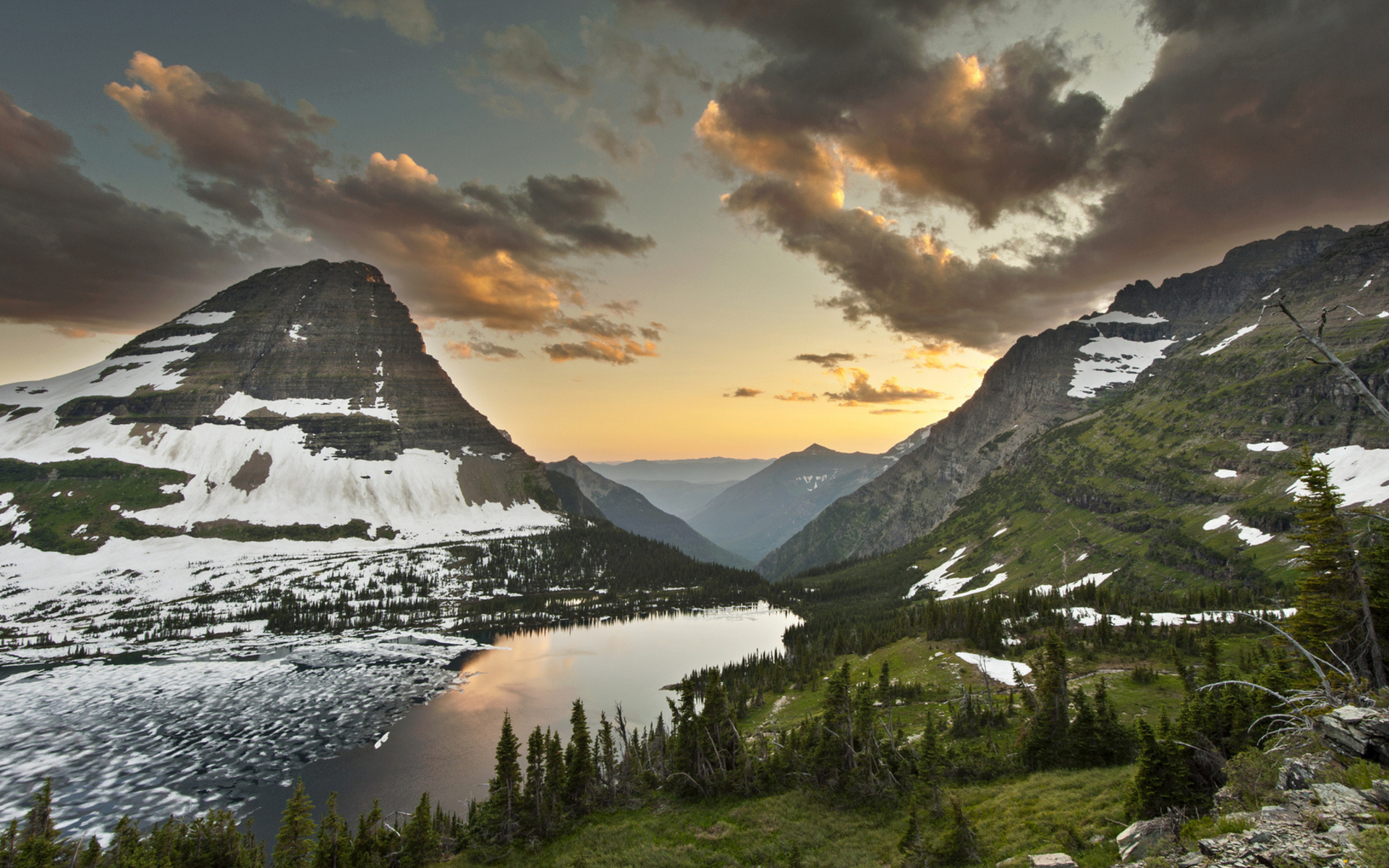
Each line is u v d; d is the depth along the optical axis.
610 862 56.16
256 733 148.38
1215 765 37.09
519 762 129.75
